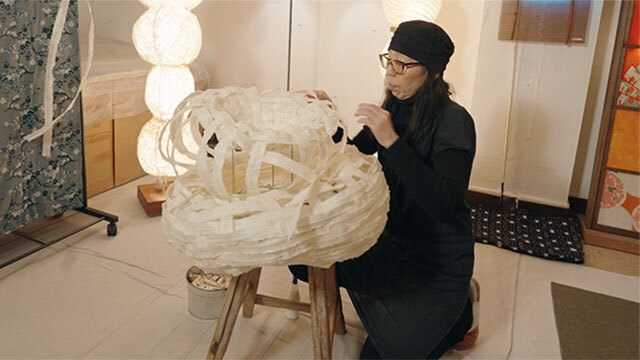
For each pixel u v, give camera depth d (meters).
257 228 1.32
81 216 3.03
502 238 3.03
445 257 1.80
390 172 1.85
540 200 3.35
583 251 2.94
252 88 1.65
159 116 3.05
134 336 2.06
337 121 1.48
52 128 2.56
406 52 1.64
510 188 3.36
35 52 2.37
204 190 1.53
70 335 2.04
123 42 3.91
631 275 2.76
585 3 2.95
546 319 2.35
